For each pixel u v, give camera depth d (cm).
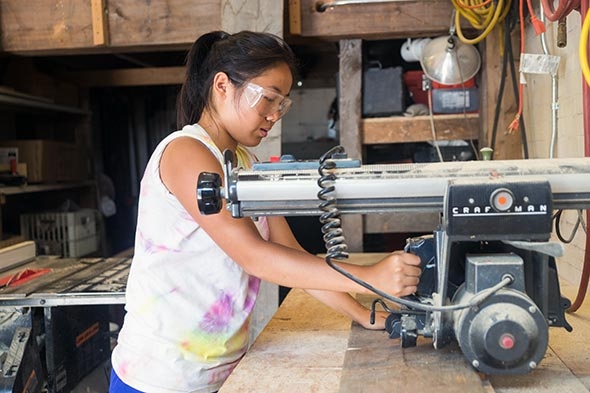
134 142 502
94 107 460
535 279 93
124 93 490
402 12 243
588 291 153
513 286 88
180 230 113
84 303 172
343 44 256
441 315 93
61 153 353
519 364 86
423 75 255
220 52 118
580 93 156
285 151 391
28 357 164
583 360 107
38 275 201
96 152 460
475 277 88
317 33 250
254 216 96
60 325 180
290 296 164
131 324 119
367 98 261
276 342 125
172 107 509
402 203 90
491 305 86
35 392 169
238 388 102
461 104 252
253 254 102
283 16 242
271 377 106
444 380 93
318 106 482
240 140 123
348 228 258
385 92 259
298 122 486
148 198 114
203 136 113
